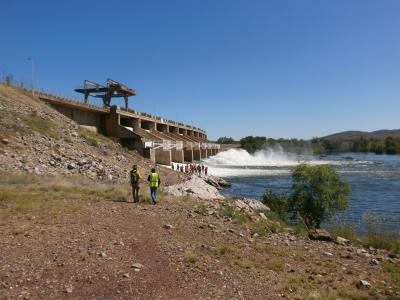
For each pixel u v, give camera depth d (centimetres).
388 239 1664
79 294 783
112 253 1049
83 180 2867
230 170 7988
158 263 1004
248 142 18600
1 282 802
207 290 857
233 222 1714
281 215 2325
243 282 930
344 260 1262
